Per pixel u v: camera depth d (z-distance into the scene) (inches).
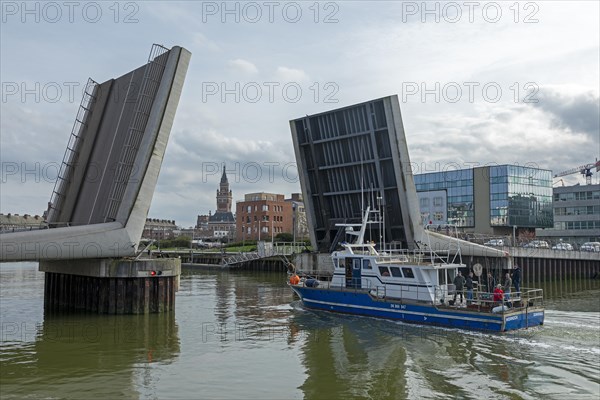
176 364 604.1
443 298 836.6
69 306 1041.5
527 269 1711.4
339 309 954.7
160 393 503.2
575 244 2417.6
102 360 621.9
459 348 665.6
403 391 501.4
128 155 933.8
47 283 1122.7
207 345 700.7
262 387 519.5
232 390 511.5
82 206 1107.3
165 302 967.6
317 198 1371.8
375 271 913.5
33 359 626.2
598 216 2787.9
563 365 581.3
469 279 876.6
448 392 496.4
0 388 516.7
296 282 1087.6
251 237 3831.2
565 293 1391.5
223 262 2443.4
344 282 965.2
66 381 540.1
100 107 1125.1
